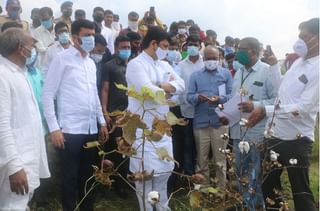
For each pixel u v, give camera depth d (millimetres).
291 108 3627
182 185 5527
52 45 5688
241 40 4621
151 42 4051
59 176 5293
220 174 3527
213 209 2438
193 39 5805
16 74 3092
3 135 2889
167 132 2199
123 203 5238
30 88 3201
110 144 5152
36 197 4977
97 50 5188
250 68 4613
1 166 2920
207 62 5316
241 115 3916
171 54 5711
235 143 4559
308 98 3609
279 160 3834
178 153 5633
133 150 2250
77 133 4191
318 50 3658
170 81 4121
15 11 6293
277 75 4535
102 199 5285
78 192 4469
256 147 3203
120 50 5223
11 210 2980
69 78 4195
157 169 3840
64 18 7578
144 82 3893
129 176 2311
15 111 3023
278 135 3783
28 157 3070
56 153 5238
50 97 4109
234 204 2578
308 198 3766
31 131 3107
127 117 2168
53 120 4094
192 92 5387
